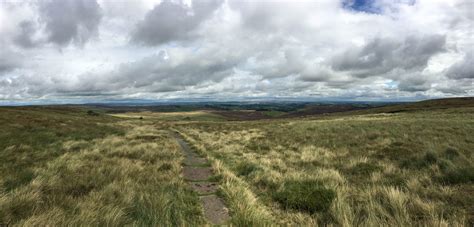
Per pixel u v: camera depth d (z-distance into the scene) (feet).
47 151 36.32
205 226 14.28
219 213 16.53
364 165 28.58
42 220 12.50
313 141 52.65
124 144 50.08
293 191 19.12
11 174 22.25
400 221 13.23
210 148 50.52
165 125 156.66
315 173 25.64
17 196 15.53
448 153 30.40
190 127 133.28
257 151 45.29
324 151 40.57
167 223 13.83
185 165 32.99
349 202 17.30
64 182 20.34
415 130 58.80
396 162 29.60
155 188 20.33
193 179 25.59
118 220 13.33
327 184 20.72
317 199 17.37
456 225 12.30
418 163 27.53
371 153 35.96
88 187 19.76
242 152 44.14
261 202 18.57
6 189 18.21
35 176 21.93
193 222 14.60
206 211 16.80
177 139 73.67
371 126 72.59
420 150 34.12
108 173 24.52
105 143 49.96
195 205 17.76
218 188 21.50
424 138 45.91
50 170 24.34
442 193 17.04
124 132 81.51
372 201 16.43
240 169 29.45
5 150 34.17
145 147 45.21
